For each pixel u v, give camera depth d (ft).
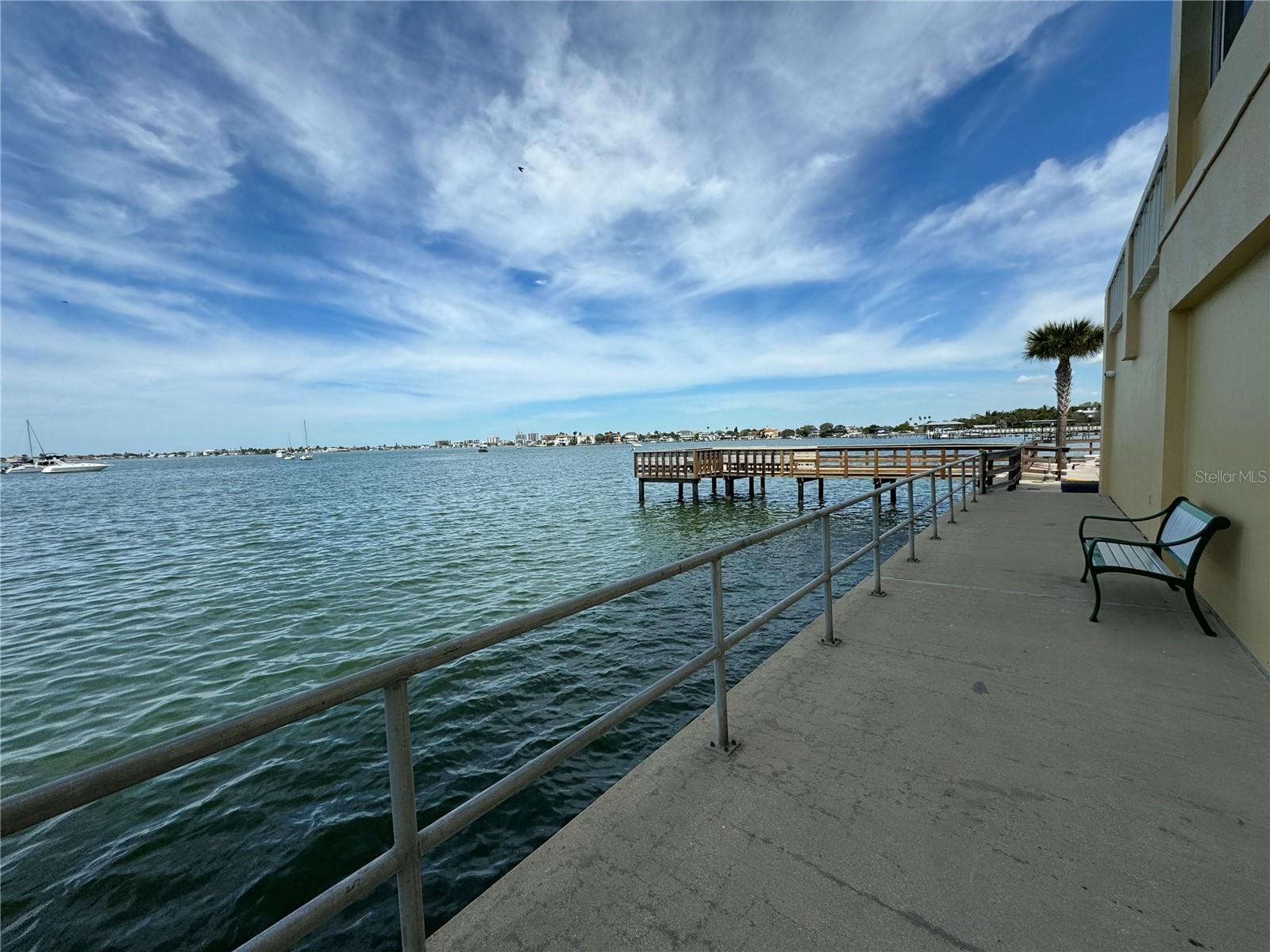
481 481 167.84
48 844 14.21
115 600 41.29
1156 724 8.30
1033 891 5.46
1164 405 16.69
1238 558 11.29
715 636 7.98
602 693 21.42
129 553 62.69
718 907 5.38
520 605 34.94
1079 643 11.34
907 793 6.99
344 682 3.68
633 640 26.71
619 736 18.15
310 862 13.47
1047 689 9.52
